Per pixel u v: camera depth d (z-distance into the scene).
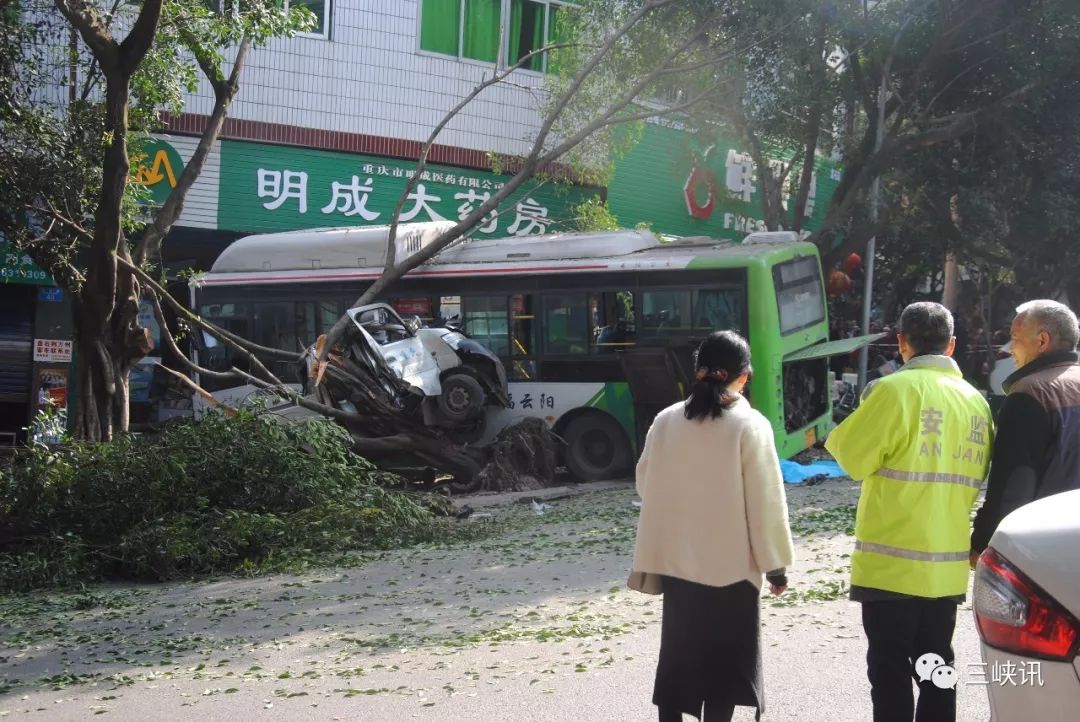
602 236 16.86
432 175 21.39
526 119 22.38
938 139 18.97
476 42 21.75
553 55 21.05
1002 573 3.28
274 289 18.09
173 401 19.48
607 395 16.34
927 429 4.23
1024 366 4.36
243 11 13.59
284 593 9.29
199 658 7.02
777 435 15.34
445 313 17.31
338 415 14.92
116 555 10.72
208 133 14.78
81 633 8.00
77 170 13.04
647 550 4.49
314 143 20.12
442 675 6.21
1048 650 3.08
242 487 11.88
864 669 5.82
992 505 4.15
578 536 11.41
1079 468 4.13
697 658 4.35
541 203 22.50
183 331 14.34
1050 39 18.59
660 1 15.57
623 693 5.67
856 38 19.34
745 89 18.25
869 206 20.53
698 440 4.41
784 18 17.02
